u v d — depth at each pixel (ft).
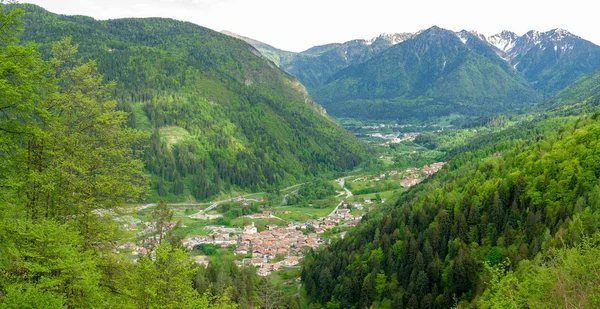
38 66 127.65
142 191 167.53
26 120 127.75
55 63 144.97
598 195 219.00
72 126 147.23
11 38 118.21
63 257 109.81
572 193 255.09
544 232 223.10
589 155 267.18
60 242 111.04
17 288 95.09
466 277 247.09
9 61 110.32
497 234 268.82
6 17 114.73
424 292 260.42
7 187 118.83
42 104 134.10
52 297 96.73
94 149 150.20
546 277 110.73
